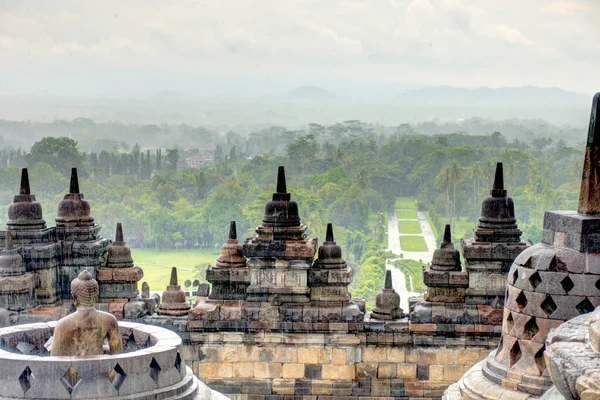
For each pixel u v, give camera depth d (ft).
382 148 593.01
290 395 104.99
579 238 73.15
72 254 110.93
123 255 111.45
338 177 528.22
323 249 106.73
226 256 108.27
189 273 327.06
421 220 453.17
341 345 104.88
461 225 411.54
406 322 105.60
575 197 384.68
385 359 104.68
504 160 428.97
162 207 421.18
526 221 358.23
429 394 103.81
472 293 103.71
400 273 335.88
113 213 398.01
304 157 613.52
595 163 73.92
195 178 544.21
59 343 63.87
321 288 106.22
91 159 546.26
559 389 48.96
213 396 66.39
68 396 59.47
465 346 103.45
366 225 453.17
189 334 106.22
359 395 104.42
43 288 109.60
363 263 344.08
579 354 48.52
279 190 108.06
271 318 105.29
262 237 107.04
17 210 110.93
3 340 67.67
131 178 545.85
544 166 435.12
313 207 454.81
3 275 107.55
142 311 108.58
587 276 72.79
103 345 66.64
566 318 72.69
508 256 102.83
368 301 279.28
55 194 415.23
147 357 61.31
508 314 75.66
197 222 395.55
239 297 107.34
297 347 105.29
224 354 105.81
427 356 104.27
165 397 61.57
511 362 74.64
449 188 430.20
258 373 105.50
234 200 453.17
